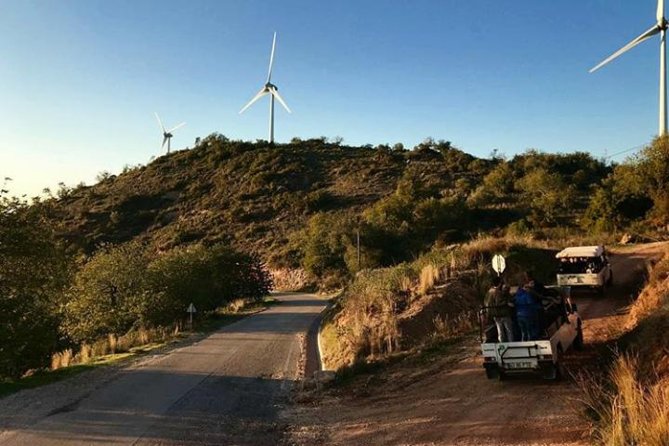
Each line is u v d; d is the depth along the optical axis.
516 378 11.08
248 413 11.29
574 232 47.19
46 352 20.23
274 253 73.19
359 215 76.56
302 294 57.75
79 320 29.42
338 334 19.91
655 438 5.95
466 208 67.56
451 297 19.11
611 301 18.81
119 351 21.89
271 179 101.69
